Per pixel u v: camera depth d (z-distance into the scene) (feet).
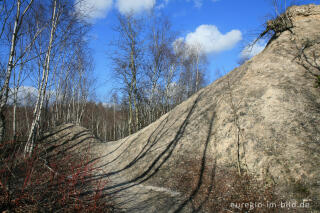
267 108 27.61
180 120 41.11
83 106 88.33
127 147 47.83
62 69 56.85
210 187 22.77
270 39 44.39
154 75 73.20
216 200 20.24
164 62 74.79
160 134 41.81
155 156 35.01
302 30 39.17
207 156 28.58
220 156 27.12
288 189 18.48
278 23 42.06
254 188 20.39
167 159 32.48
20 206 15.24
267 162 21.98
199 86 90.63
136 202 21.47
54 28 34.32
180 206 20.04
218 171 25.04
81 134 59.67
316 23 39.91
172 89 86.28
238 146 25.71
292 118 24.67
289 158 20.85
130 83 72.08
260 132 25.49
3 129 24.16
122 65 70.49
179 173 27.78
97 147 54.44
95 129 129.18
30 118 46.83
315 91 26.99
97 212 17.17
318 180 17.70
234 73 42.19
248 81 34.91
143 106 83.66
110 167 39.32
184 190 23.59
